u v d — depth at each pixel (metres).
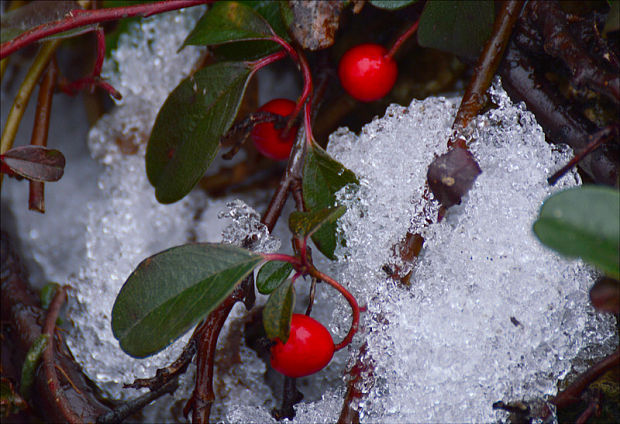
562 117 0.28
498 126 0.28
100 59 0.29
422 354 0.27
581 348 0.28
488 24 0.28
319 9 0.28
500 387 0.28
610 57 0.27
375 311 0.28
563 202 0.26
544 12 0.28
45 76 0.30
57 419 0.29
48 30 0.28
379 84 0.29
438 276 0.28
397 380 0.28
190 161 0.28
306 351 0.27
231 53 0.29
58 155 0.29
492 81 0.28
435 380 0.27
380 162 0.29
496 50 0.28
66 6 0.29
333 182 0.28
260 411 0.28
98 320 0.30
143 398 0.29
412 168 0.28
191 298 0.27
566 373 0.28
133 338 0.27
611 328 0.28
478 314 0.28
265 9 0.29
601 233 0.26
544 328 0.28
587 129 0.28
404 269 0.28
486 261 0.28
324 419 0.28
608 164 0.28
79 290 0.30
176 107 0.28
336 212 0.27
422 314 0.28
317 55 0.30
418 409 0.28
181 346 0.29
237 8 0.28
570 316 0.28
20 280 0.30
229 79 0.28
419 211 0.28
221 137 0.28
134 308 0.27
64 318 0.30
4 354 0.30
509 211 0.28
